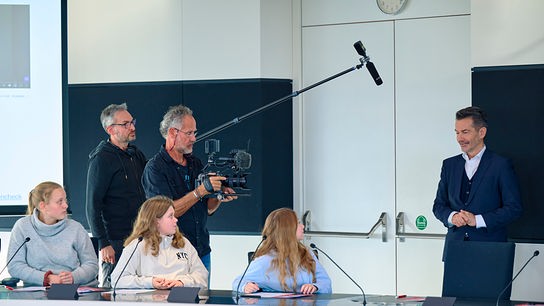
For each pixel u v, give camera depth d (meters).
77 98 8.04
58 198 5.61
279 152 7.67
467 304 4.61
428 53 7.41
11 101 7.47
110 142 6.60
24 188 7.48
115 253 6.48
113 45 7.95
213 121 7.70
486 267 5.41
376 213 7.58
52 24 7.47
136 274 5.34
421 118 7.44
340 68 7.68
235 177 5.77
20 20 7.46
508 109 6.57
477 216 6.02
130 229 6.54
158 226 5.37
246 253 7.61
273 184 7.63
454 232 6.18
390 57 7.53
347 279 7.68
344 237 7.68
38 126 7.47
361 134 7.62
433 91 7.39
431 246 7.40
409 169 7.47
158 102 7.83
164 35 7.82
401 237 7.48
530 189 6.54
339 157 7.69
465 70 7.30
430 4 7.39
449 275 5.48
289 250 5.13
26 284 5.53
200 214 6.06
